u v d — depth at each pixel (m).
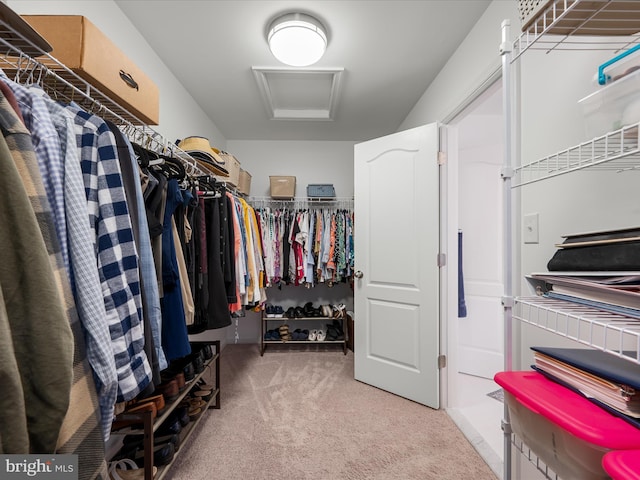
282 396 2.06
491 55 1.51
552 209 1.06
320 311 3.22
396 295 2.12
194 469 1.36
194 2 1.54
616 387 0.56
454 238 2.01
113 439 1.44
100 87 0.93
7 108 0.50
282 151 3.54
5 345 0.41
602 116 0.64
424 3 1.53
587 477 0.54
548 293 0.75
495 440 1.57
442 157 1.99
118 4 1.55
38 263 0.46
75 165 0.64
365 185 2.34
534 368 0.79
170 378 1.37
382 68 2.11
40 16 0.85
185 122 2.38
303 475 1.32
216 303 1.52
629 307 0.53
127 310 0.72
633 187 0.79
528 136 1.18
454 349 1.97
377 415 1.82
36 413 0.45
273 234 3.00
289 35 1.64
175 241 1.20
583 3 0.63
